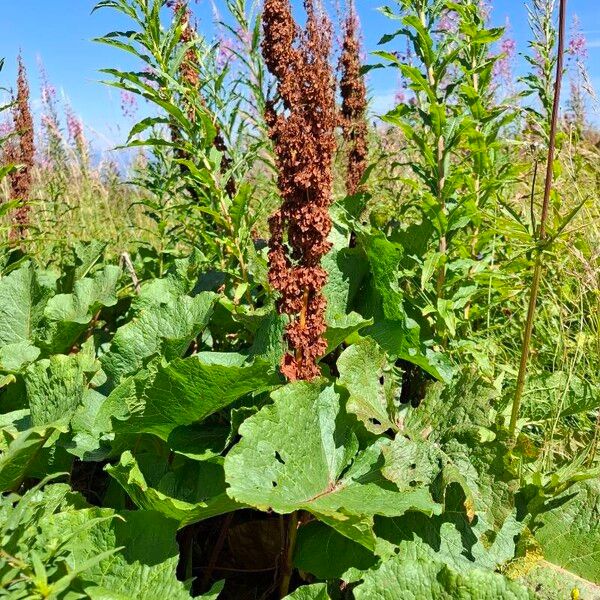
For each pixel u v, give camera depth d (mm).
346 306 1212
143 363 949
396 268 1113
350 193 1647
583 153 1686
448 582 740
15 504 904
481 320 1514
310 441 845
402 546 838
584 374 1247
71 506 765
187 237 1708
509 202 1527
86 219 2445
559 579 854
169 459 977
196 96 1259
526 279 1375
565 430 1163
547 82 1341
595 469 904
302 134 830
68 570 646
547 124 1357
